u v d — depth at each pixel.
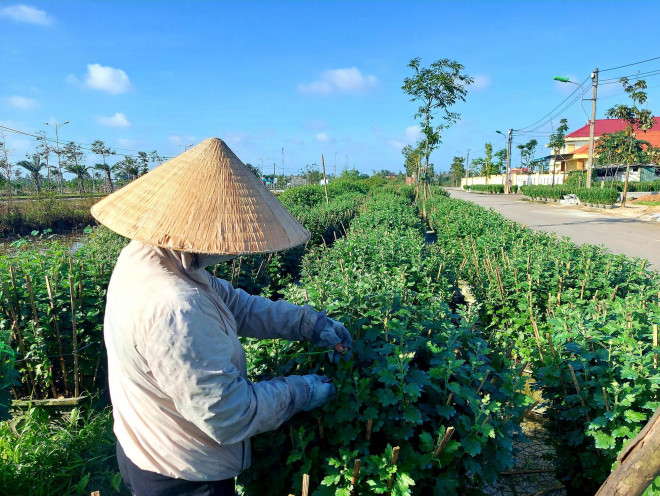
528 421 4.04
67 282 4.29
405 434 2.29
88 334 4.29
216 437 1.79
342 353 2.48
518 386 2.66
